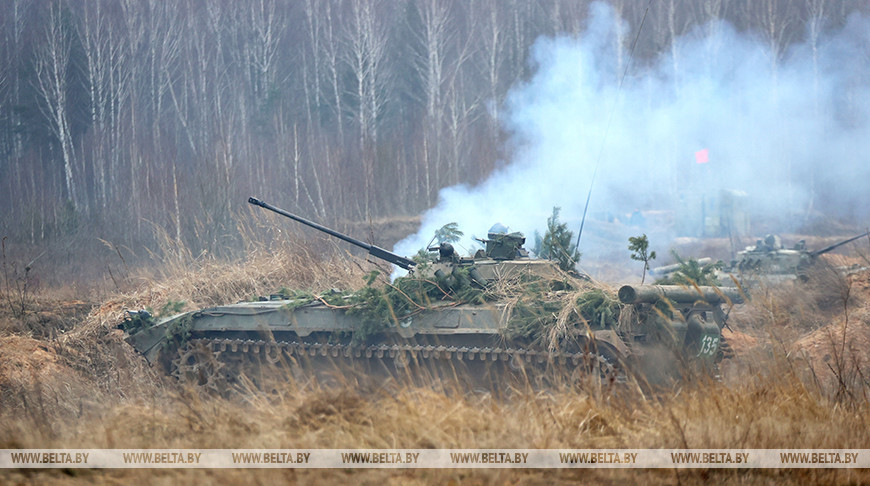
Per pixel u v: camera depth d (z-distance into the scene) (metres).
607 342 43.88
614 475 26.72
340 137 168.00
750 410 32.81
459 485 25.52
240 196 133.00
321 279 82.06
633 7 187.12
